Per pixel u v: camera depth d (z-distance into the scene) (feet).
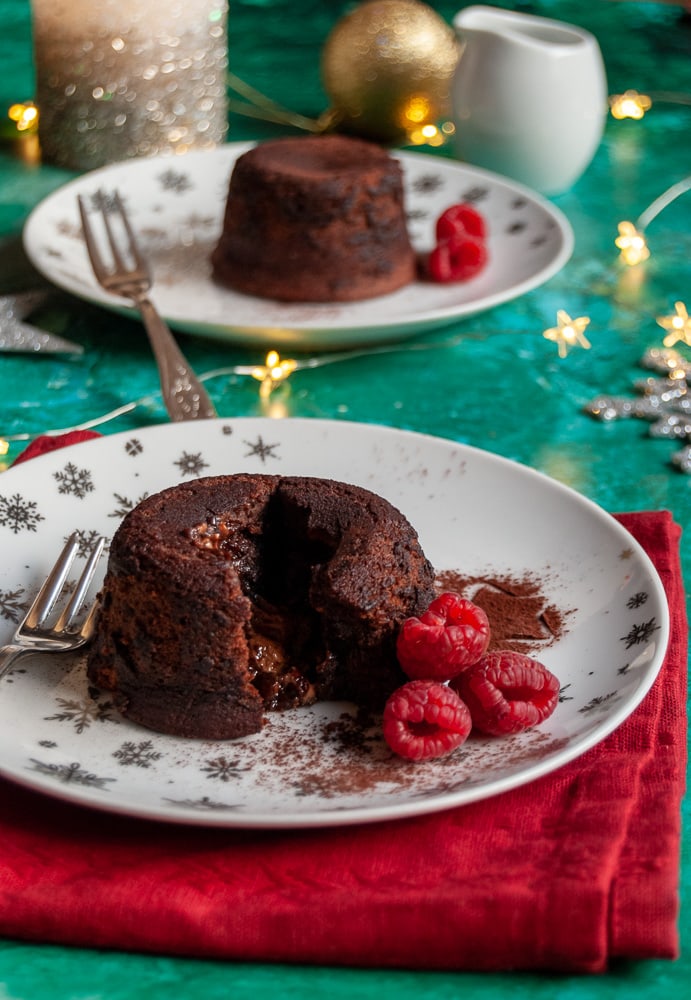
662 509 2.80
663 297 3.24
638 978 2.05
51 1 3.41
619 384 3.04
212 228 3.29
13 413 2.93
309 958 2.04
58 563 2.56
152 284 3.14
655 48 4.07
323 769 2.40
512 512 2.65
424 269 3.20
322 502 2.54
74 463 2.67
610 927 2.02
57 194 3.26
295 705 2.48
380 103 3.60
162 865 2.20
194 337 3.10
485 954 2.03
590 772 2.38
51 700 2.47
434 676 2.43
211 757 2.42
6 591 2.57
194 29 3.47
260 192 3.10
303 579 2.55
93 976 2.04
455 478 2.68
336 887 2.14
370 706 2.49
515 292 3.05
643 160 3.65
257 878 2.17
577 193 3.53
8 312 3.10
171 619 2.45
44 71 3.48
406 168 3.39
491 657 2.43
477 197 3.34
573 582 2.57
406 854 2.22
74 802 2.20
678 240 3.39
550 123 3.42
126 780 2.39
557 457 2.89
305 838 2.26
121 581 2.47
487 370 3.06
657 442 2.93
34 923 2.06
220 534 2.52
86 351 3.07
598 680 2.46
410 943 2.03
